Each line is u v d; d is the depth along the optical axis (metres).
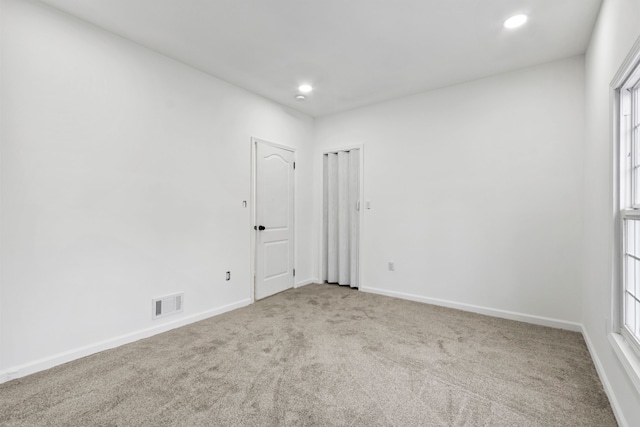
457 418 1.66
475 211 3.41
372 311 3.44
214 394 1.87
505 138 3.23
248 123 3.73
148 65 2.79
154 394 1.87
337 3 2.18
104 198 2.49
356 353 2.42
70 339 2.31
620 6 1.68
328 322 3.10
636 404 1.40
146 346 2.55
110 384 1.98
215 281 3.35
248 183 3.73
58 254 2.25
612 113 1.80
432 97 3.71
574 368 2.18
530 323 3.07
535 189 3.07
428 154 3.74
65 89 2.28
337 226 4.66
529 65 3.08
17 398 1.83
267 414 1.69
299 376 2.08
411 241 3.87
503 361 2.29
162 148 2.88
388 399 1.83
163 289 2.89
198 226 3.18
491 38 2.61
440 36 2.59
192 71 3.14
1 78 2.00
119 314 2.58
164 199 2.90
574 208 2.89
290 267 4.41
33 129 2.13
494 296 3.29
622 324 1.73
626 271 1.71
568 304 2.92
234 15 2.32
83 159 2.38
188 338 2.71
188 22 2.41
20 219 2.08
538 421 1.64
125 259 2.62
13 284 2.05
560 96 2.95
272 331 2.86
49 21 2.20
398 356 2.37
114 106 2.55
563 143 2.94
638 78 1.62
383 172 4.11
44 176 2.18
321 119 4.73
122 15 2.32
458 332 2.84
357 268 4.40
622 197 1.76
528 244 3.11
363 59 2.98
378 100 4.06
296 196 4.48
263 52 2.86
